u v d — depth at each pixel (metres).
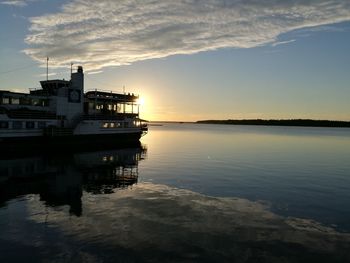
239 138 134.00
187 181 35.53
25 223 20.33
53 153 60.41
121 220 21.19
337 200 27.72
